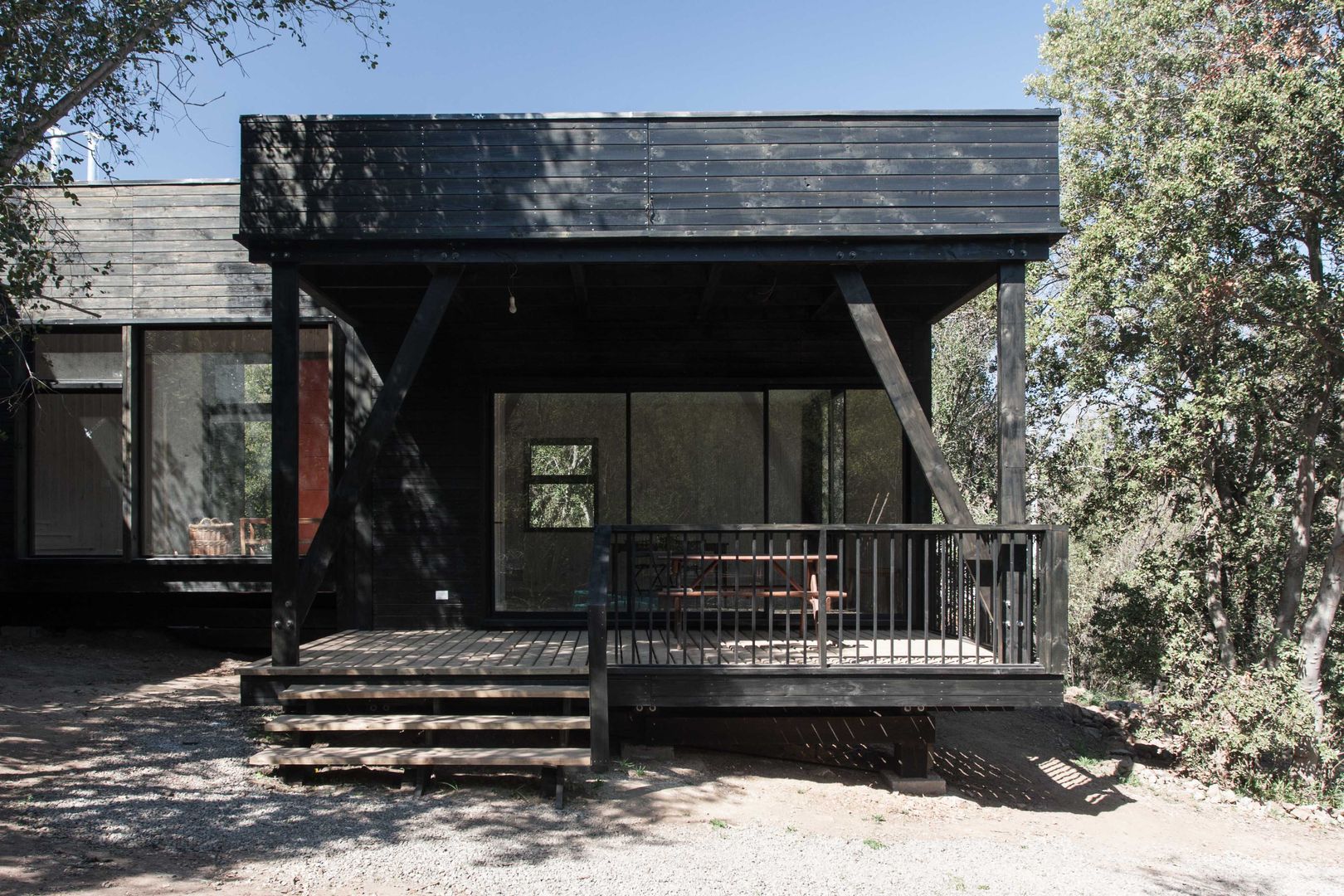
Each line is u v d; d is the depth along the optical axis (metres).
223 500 9.02
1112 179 12.50
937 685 6.01
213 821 4.95
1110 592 12.95
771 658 6.14
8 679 7.61
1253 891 6.17
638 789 6.05
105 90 7.14
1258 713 10.24
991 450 21.66
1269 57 11.03
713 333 8.39
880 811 6.45
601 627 5.85
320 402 8.72
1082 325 11.84
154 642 9.49
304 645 7.23
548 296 7.99
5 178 6.43
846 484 8.40
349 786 5.64
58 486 9.15
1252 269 10.68
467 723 5.75
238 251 8.91
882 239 6.39
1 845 4.37
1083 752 10.23
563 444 8.45
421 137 6.41
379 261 6.39
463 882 4.50
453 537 8.29
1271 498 12.34
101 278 8.90
